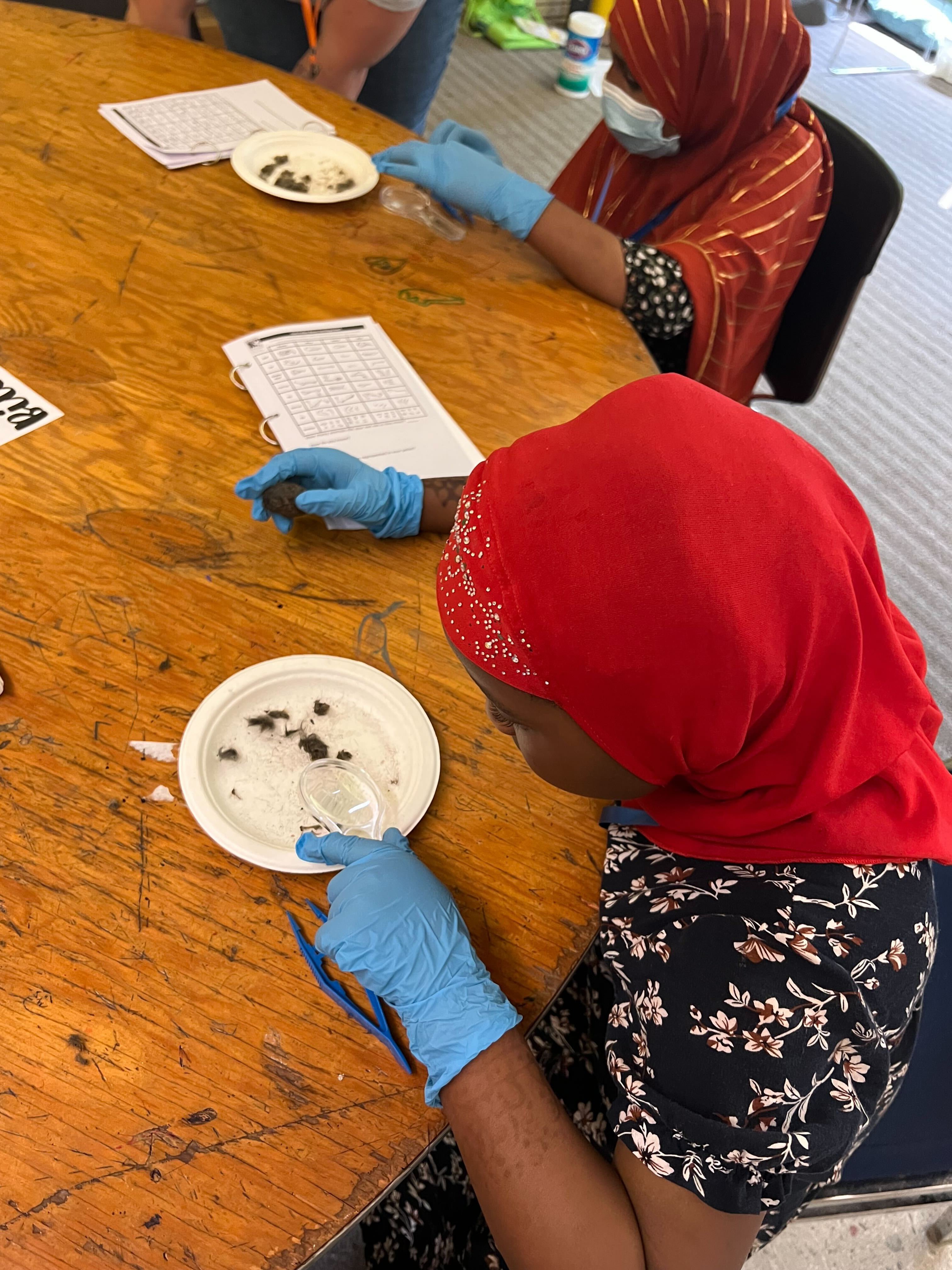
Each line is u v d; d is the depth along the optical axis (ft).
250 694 2.77
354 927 2.24
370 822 2.61
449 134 5.23
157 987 2.19
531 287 4.64
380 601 3.17
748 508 1.86
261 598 3.07
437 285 4.49
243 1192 1.95
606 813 2.65
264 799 2.59
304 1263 1.90
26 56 5.21
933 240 11.74
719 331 4.88
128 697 2.72
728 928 2.19
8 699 2.65
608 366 4.28
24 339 3.69
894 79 14.79
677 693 1.92
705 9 4.50
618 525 1.86
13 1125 1.95
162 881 2.37
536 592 1.95
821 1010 2.08
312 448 3.34
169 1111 2.02
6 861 2.34
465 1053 2.14
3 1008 2.10
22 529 3.07
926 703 2.19
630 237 5.61
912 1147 3.08
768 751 2.14
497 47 13.37
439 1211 2.91
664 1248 2.04
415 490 3.33
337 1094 2.12
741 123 5.01
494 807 2.71
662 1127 2.05
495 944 2.44
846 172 5.07
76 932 2.25
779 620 1.89
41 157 4.58
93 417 3.48
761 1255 4.34
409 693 2.88
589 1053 3.07
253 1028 2.17
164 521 3.21
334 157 5.01
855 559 2.00
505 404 3.96
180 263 4.21
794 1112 2.01
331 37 5.80
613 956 2.39
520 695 2.15
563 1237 2.02
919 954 2.24
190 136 4.92
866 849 2.21
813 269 5.31
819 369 5.37
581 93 12.69
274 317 4.07
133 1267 1.84
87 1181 1.91
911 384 9.66
